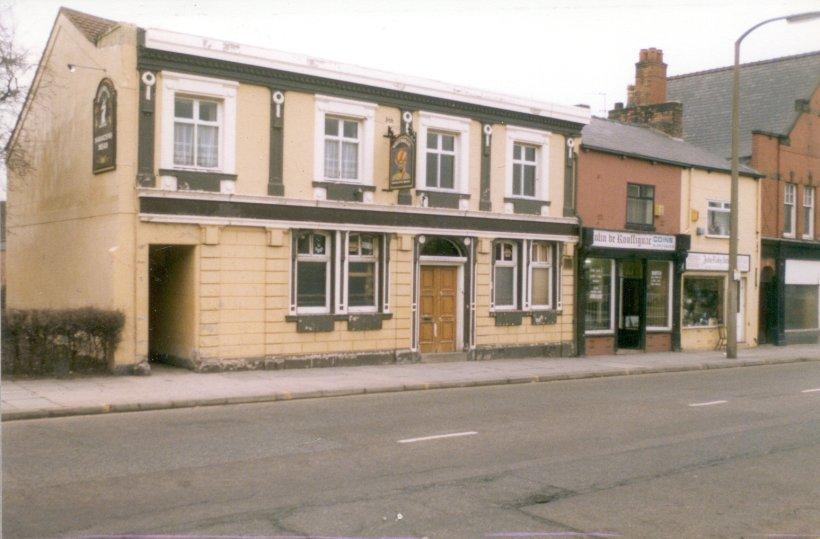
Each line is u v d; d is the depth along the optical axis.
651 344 28.09
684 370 23.48
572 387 18.56
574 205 25.34
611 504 8.30
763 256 32.56
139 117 17.41
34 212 22.05
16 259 23.48
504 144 23.52
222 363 18.38
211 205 18.09
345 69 19.97
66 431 11.73
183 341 18.59
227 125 18.42
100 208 18.16
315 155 19.78
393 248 21.20
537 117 24.16
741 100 36.16
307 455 10.27
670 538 7.25
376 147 20.84
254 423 12.66
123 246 17.30
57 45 20.59
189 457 10.01
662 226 28.16
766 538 7.31
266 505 7.88
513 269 24.22
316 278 20.16
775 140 33.00
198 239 18.06
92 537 6.80
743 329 31.70
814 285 34.84
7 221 23.91
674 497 8.64
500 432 12.19
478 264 23.02
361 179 20.67
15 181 23.39
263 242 18.97
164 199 17.58
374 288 21.17
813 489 9.13
